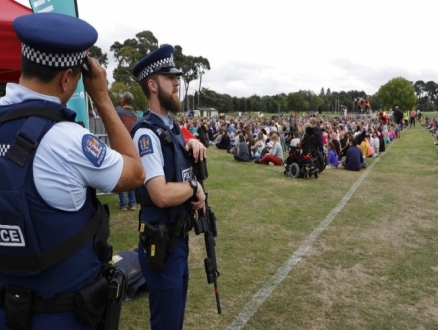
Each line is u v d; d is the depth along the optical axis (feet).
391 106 246.06
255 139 52.65
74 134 4.58
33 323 4.66
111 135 5.19
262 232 18.67
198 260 15.24
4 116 4.46
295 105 308.19
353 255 15.98
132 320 10.91
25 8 15.62
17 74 18.33
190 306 11.75
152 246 7.34
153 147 7.16
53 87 4.69
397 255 16.07
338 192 28.40
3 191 4.31
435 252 16.47
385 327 10.85
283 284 13.28
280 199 25.76
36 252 4.45
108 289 5.11
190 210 7.89
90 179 4.67
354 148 40.01
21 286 4.65
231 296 12.41
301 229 19.31
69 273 4.71
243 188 29.37
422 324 11.05
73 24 4.64
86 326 4.92
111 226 19.01
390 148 66.33
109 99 5.22
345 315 11.42
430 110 368.27
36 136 4.36
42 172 4.37
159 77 7.57
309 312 11.55
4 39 13.60
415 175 36.86
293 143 39.32
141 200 7.61
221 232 18.56
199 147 7.91
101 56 167.43
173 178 7.50
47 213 4.46
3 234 4.40
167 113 7.91
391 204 24.85
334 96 334.24
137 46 194.49
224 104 295.28
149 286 7.67
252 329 10.62
